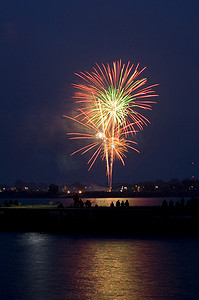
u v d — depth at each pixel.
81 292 24.94
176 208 52.31
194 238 46.09
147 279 27.64
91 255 36.25
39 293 24.84
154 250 38.12
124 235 49.88
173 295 24.16
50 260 34.34
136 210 50.09
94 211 52.59
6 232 55.47
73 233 52.91
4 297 24.19
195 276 28.31
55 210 55.50
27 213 56.94
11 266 32.16
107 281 27.28
